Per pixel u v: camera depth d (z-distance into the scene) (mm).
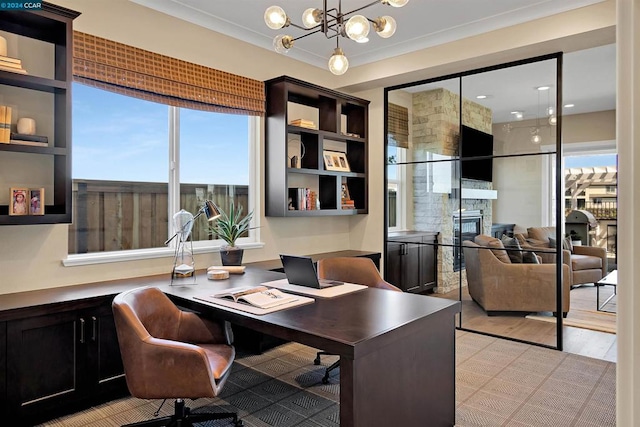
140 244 3318
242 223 3635
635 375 321
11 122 2564
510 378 3010
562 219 3639
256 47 3988
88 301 2477
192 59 3471
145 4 3170
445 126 4344
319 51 4344
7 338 2186
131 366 1901
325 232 4793
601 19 3107
